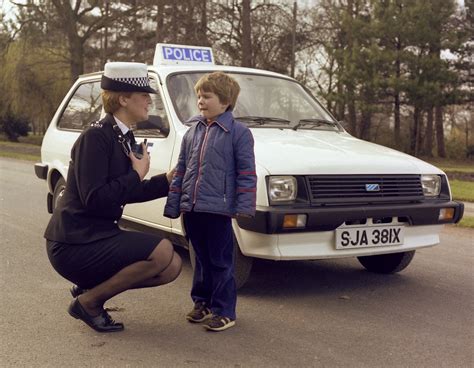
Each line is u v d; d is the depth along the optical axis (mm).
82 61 33281
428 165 5504
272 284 5578
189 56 6941
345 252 4902
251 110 5988
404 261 5863
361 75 28750
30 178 15062
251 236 4723
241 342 4129
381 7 28844
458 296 5371
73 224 3982
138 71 4074
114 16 30031
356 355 3947
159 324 4480
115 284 4105
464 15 36188
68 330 4320
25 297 5082
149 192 4293
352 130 34594
